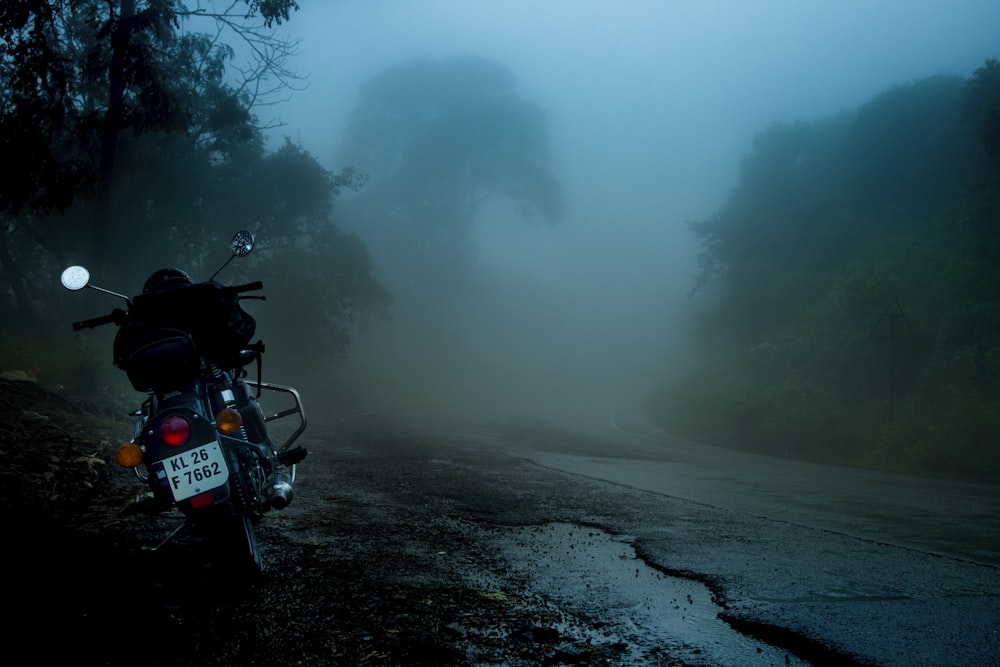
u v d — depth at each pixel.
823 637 3.32
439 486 7.54
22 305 21.91
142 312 3.93
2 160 12.66
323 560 4.38
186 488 3.55
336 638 3.14
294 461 4.35
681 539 5.41
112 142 17.64
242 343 4.21
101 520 5.11
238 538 3.73
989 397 17.23
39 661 2.83
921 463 13.98
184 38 21.80
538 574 4.30
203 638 3.10
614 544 5.20
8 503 5.27
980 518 6.99
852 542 5.49
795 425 17.72
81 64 18.30
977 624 3.53
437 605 3.62
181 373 3.69
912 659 3.09
